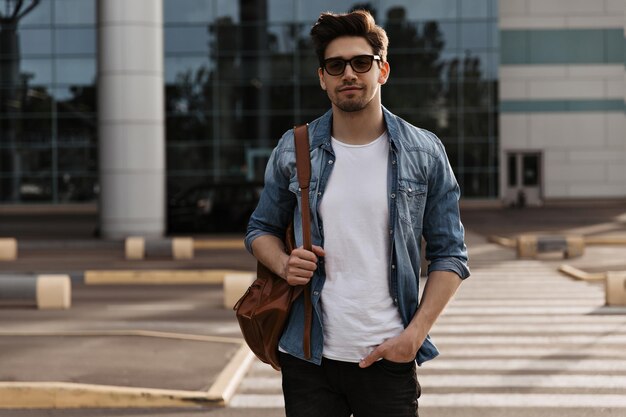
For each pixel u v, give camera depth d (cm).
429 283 376
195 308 1401
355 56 362
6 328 1214
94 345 1005
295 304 383
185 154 4469
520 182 4928
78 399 786
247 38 4438
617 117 4909
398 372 376
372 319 371
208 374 863
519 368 923
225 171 4462
